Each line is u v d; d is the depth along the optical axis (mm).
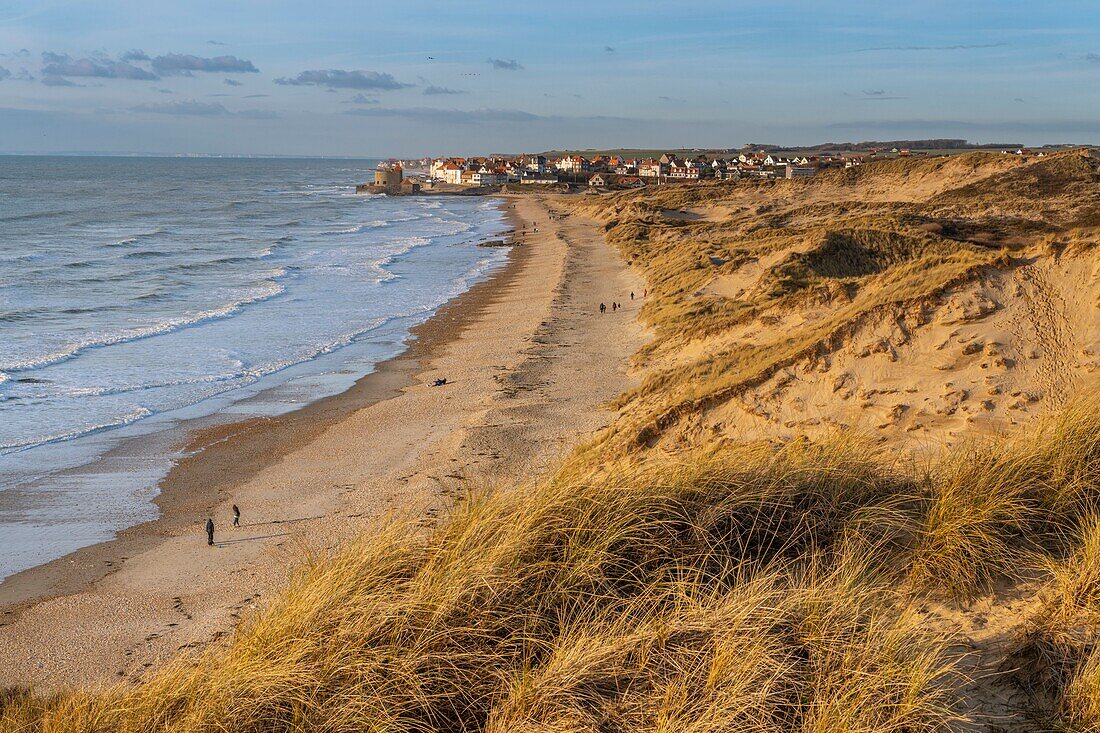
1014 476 6289
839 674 4719
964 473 6434
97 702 6031
